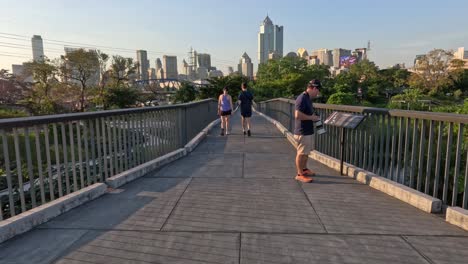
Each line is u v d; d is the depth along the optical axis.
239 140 9.83
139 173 5.45
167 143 7.01
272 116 17.23
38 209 3.55
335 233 3.26
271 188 4.79
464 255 2.82
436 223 3.49
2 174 6.26
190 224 3.49
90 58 64.12
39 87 59.84
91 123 4.59
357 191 4.61
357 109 5.39
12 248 2.97
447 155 3.79
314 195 4.45
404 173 4.53
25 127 3.53
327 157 6.30
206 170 5.96
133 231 3.32
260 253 2.87
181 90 68.56
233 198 4.35
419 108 62.47
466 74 103.75
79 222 3.55
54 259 2.78
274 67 92.50
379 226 3.42
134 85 84.88
